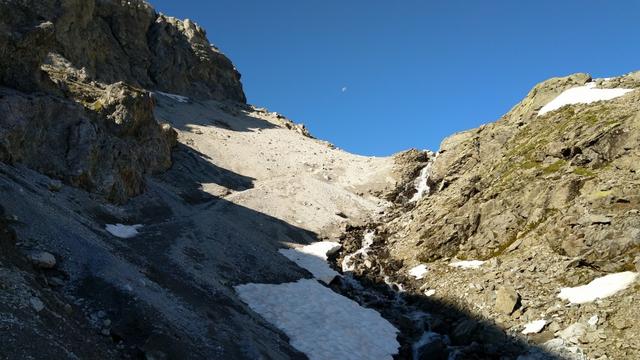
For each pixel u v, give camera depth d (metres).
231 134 95.81
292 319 37.50
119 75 99.75
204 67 125.94
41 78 50.97
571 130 48.47
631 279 33.66
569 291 35.41
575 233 38.25
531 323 34.38
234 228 51.22
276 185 73.44
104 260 28.59
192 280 35.06
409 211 65.31
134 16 109.31
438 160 70.38
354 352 35.38
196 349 25.38
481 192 51.59
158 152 65.31
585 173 43.66
